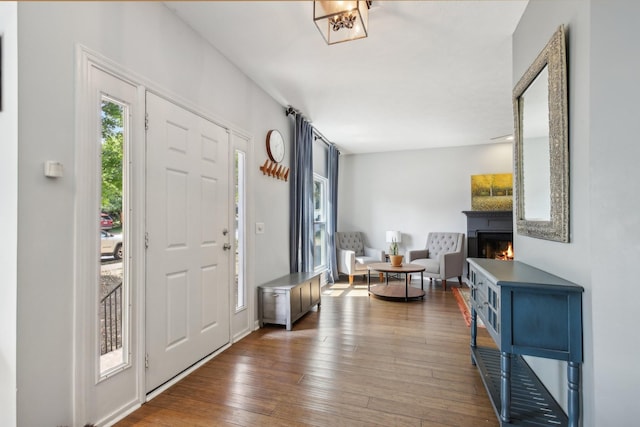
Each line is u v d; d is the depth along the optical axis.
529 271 1.83
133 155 1.92
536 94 1.96
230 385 2.17
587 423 1.40
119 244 1.85
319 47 2.70
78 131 1.59
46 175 1.45
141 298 1.96
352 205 6.91
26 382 1.38
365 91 3.60
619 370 1.33
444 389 2.12
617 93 1.35
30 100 1.40
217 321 2.72
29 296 1.40
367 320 3.64
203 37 2.55
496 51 2.75
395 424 1.75
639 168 1.33
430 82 3.37
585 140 1.42
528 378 2.00
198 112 2.49
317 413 1.85
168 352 2.18
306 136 4.61
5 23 1.38
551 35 1.79
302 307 3.65
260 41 2.61
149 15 2.05
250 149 3.26
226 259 2.85
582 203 1.44
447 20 2.33
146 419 1.80
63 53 1.54
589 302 1.38
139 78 1.96
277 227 3.87
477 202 6.05
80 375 1.59
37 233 1.43
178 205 2.28
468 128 5.02
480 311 2.04
